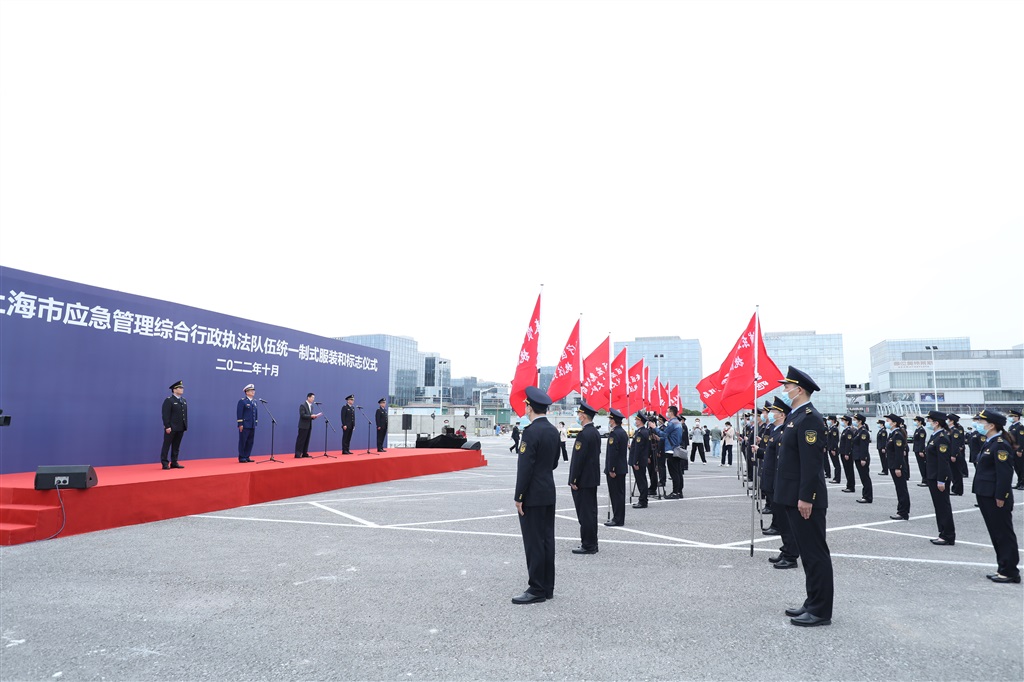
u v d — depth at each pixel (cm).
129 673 399
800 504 495
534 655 427
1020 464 1645
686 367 11169
